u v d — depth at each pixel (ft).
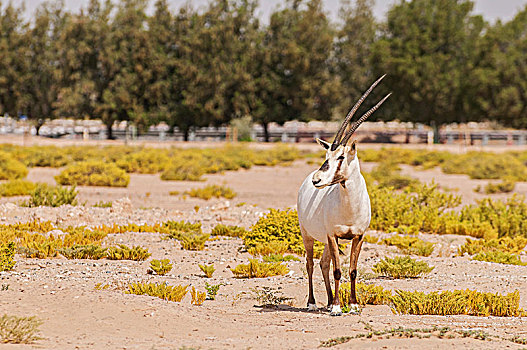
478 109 646.74
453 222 161.48
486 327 68.49
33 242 115.03
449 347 57.62
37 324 62.03
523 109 645.51
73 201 186.60
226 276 102.94
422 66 627.87
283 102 639.76
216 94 612.29
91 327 63.62
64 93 625.82
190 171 297.12
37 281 85.71
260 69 635.66
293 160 424.05
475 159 350.43
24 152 402.31
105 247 122.83
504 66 637.30
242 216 173.37
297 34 634.02
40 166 347.77
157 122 621.72
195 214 180.24
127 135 609.42
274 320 71.82
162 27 620.08
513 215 159.12
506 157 356.18
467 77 636.48
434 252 131.95
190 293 86.89
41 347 56.54
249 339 61.11
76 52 627.87
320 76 639.35
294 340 60.90
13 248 103.65
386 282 97.35
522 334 64.59
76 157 380.99
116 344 57.77
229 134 602.85
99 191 238.48
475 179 309.22
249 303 83.15
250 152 426.92
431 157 409.90
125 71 616.80
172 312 70.85
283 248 123.95
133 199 219.20
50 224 142.31
